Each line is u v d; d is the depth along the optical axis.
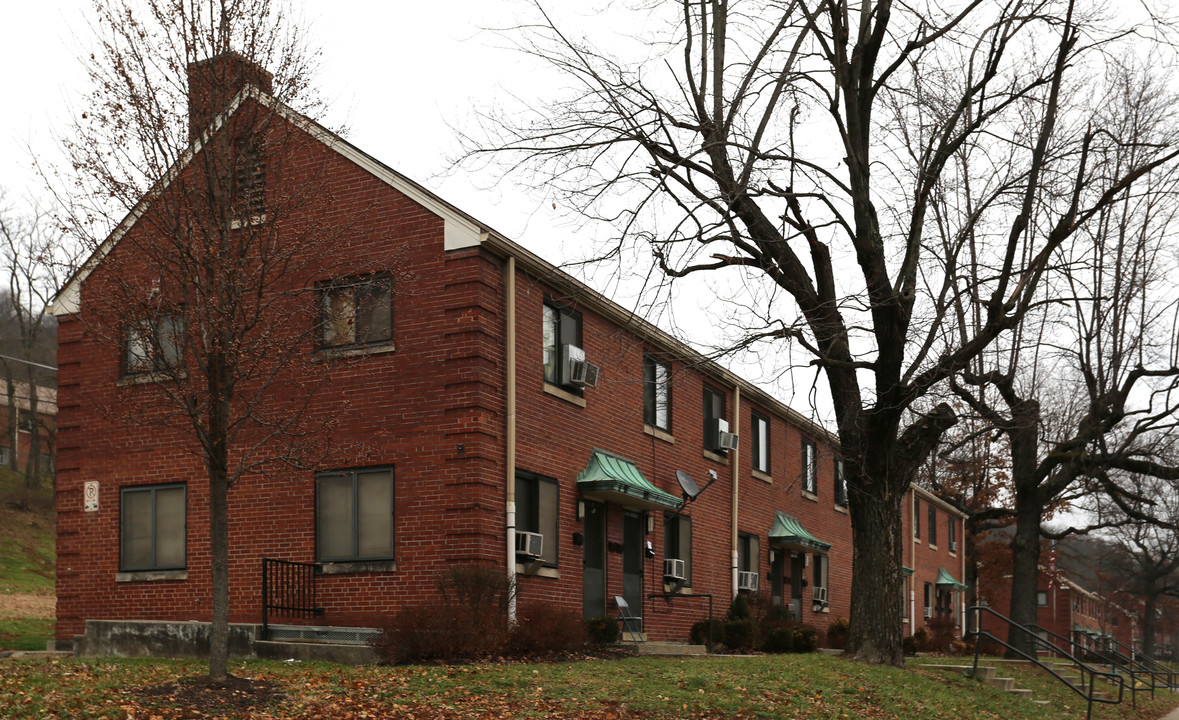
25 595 33.66
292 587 18.61
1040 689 22.69
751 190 17.30
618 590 22.11
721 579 26.98
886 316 18.06
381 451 18.41
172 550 19.84
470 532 17.56
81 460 20.80
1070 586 70.19
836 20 17.84
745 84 17.64
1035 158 18.11
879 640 19.06
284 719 11.24
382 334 18.70
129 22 13.20
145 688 12.13
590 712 12.28
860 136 18.36
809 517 33.62
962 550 51.28
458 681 13.41
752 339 16.34
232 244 13.63
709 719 12.53
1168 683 33.09
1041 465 31.56
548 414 19.98
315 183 16.14
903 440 19.42
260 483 19.27
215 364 12.99
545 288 20.22
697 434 26.47
